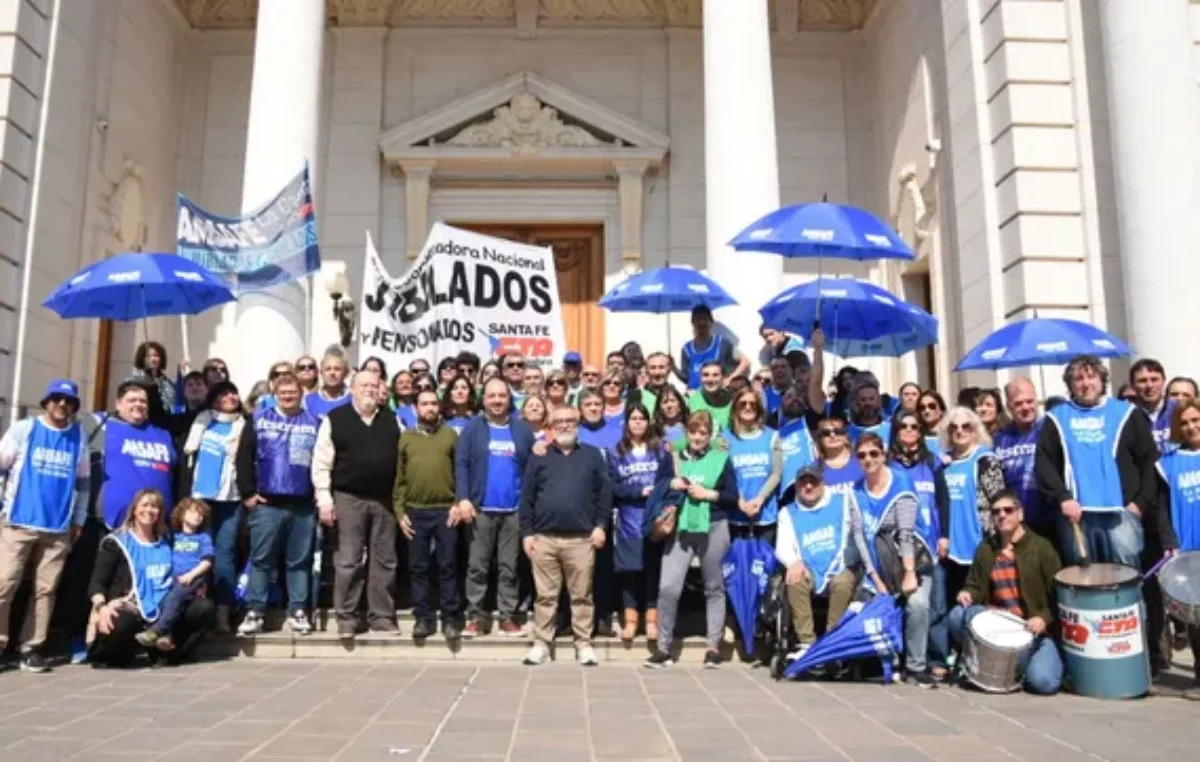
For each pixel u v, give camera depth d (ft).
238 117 49.57
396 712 17.24
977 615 20.29
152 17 45.50
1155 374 23.52
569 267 49.98
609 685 20.33
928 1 41.11
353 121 49.55
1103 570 20.10
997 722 16.61
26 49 34.35
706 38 36.55
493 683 20.44
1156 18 31.55
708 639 23.29
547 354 32.58
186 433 26.35
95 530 24.77
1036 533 21.97
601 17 50.98
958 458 22.82
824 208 23.21
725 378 28.76
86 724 16.20
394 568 24.85
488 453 24.75
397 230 48.93
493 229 49.78
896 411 26.58
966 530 22.16
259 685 20.03
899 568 21.70
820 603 23.97
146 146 44.98
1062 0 34.06
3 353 32.81
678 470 23.12
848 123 50.55
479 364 29.94
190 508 23.59
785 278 48.78
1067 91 33.73
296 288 33.42
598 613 25.07
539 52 50.67
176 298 27.58
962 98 37.04
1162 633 21.74
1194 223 30.63
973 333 35.88
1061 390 31.76
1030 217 33.06
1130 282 31.17
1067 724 16.47
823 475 22.82
